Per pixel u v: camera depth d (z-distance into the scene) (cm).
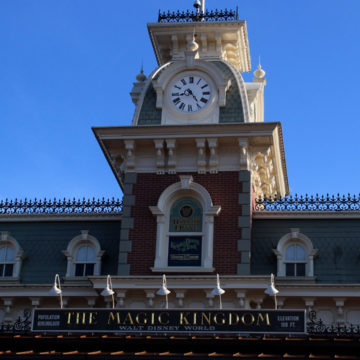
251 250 2878
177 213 2872
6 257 3045
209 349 2372
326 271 2806
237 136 2856
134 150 2944
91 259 2989
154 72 3098
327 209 2930
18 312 2902
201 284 2694
